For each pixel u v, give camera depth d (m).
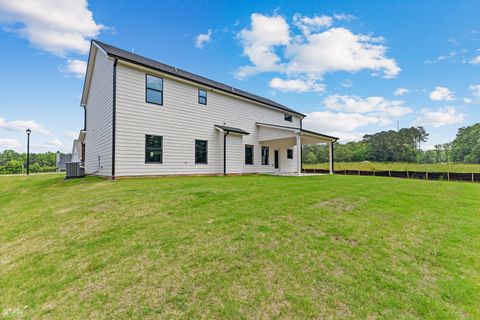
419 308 2.21
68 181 11.14
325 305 2.24
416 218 5.05
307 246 3.47
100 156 12.36
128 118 10.64
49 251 3.56
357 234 3.98
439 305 2.25
